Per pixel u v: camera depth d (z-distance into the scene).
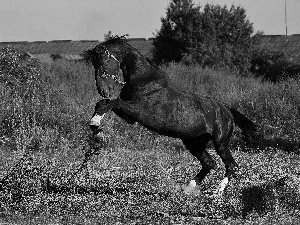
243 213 9.96
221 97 26.08
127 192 11.26
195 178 12.34
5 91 21.25
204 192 11.65
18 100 20.77
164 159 17.50
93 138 10.98
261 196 10.20
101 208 9.62
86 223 8.74
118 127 21.27
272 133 22.20
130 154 18.05
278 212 9.92
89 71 29.52
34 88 22.45
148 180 12.71
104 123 19.64
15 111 19.98
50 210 9.45
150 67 10.92
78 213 9.40
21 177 11.53
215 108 11.81
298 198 10.73
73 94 25.22
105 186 11.78
